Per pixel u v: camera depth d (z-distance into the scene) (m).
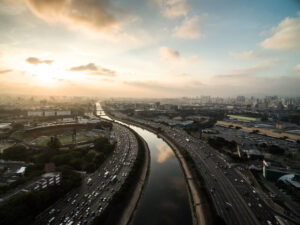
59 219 129.00
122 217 139.50
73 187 167.25
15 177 181.12
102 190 167.62
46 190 145.50
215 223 126.81
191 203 158.25
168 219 139.62
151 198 166.75
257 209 145.12
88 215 133.75
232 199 158.62
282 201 154.38
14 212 115.44
